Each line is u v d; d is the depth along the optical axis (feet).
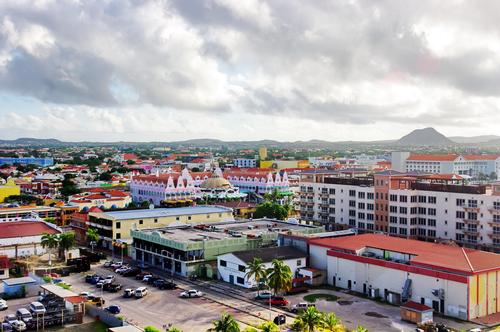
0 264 468.34
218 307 385.29
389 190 639.35
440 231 601.62
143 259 541.34
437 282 375.45
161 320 356.18
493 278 376.89
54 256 550.77
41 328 339.16
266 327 293.23
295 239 494.18
